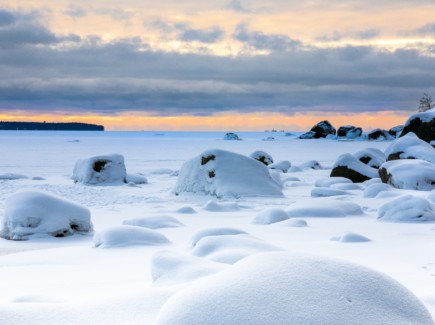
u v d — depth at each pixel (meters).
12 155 43.31
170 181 23.36
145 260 6.64
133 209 13.92
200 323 2.02
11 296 4.63
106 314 2.73
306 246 7.61
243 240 5.41
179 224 10.39
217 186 17.06
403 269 5.73
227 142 86.69
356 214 11.98
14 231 9.63
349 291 2.19
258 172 17.64
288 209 12.06
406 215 10.89
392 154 22.06
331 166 32.00
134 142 84.38
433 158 20.56
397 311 2.20
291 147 63.09
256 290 2.12
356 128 89.88
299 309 2.03
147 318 2.66
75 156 42.19
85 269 6.13
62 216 9.94
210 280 2.27
